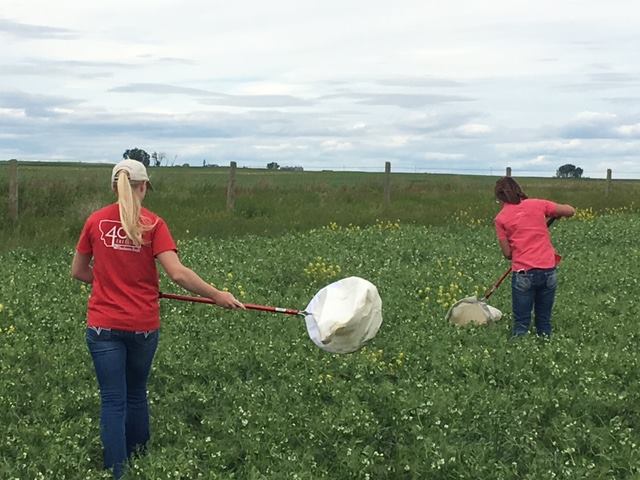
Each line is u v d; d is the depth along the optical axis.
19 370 7.73
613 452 6.47
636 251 16.98
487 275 13.80
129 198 5.57
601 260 15.75
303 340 9.19
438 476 6.08
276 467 6.04
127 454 6.16
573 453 6.50
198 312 10.34
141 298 5.70
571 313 10.92
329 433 6.67
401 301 11.33
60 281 12.09
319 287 12.86
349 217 23.08
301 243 16.94
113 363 5.65
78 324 9.59
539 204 9.88
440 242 18.05
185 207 23.03
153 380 7.85
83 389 7.39
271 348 8.72
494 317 10.39
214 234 18.97
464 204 28.06
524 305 9.79
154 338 5.82
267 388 7.60
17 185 19.77
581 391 7.65
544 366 8.34
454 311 10.38
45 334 9.14
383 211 24.84
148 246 5.66
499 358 8.58
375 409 7.33
